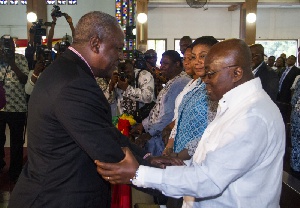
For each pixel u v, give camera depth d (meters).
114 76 3.56
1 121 4.13
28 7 12.79
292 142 4.34
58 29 13.68
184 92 2.39
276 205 1.42
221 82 1.42
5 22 14.16
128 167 1.39
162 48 15.69
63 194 1.46
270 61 10.62
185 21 15.58
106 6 13.64
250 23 12.98
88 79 1.46
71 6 13.63
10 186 4.04
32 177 1.51
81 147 1.43
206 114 1.88
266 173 1.37
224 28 15.63
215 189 1.31
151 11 15.46
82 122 1.40
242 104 1.39
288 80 7.83
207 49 1.96
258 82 1.43
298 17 15.67
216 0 13.17
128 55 4.79
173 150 2.20
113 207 2.79
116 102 3.98
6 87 4.02
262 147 1.32
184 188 1.33
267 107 1.36
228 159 1.29
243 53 1.41
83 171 1.49
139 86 3.62
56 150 1.47
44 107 1.44
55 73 1.48
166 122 2.82
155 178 1.36
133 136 3.29
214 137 1.43
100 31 1.54
